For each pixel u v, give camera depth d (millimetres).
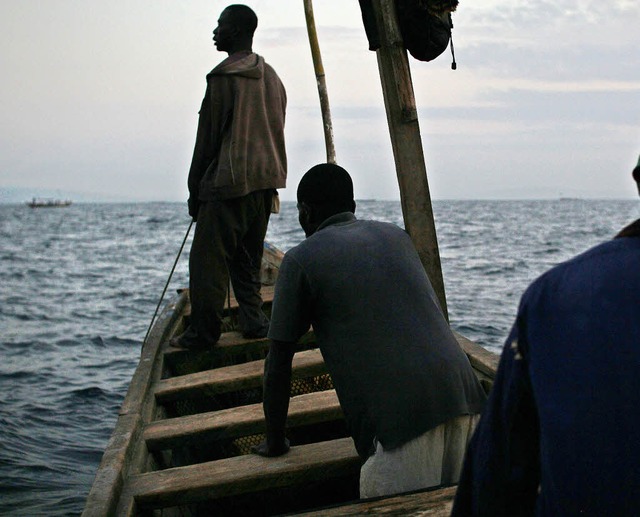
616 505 914
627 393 921
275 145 4012
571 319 976
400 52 3279
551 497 967
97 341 11062
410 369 2270
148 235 51344
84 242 43156
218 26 3990
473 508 1113
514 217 80750
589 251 1038
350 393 2334
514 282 16984
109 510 2289
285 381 2561
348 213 2631
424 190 3330
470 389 2354
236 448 3893
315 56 4219
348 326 2354
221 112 3814
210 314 3936
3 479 5266
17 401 7523
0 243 42375
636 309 943
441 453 2271
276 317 2463
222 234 3854
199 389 3590
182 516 3012
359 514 1977
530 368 1002
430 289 2473
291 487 3352
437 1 3176
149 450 3057
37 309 14641
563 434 946
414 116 3307
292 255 2461
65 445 6145
